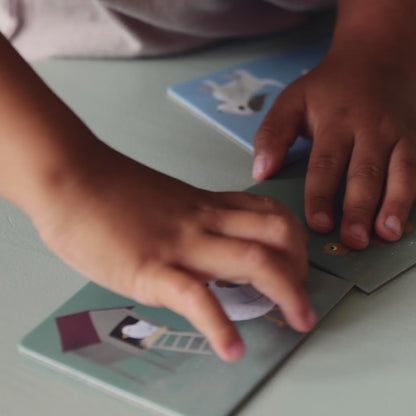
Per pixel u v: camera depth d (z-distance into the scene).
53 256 0.54
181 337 0.46
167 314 0.48
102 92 0.85
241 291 0.50
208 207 0.50
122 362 0.44
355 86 0.72
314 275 0.52
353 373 0.43
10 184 0.47
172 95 0.83
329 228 0.57
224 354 0.41
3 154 0.47
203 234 0.47
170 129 0.76
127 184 0.49
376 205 0.59
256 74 0.88
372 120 0.68
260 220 0.48
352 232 0.56
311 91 0.73
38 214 0.47
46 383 0.43
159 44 0.94
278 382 0.43
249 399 0.41
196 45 0.96
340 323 0.48
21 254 0.55
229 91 0.83
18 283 0.51
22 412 0.41
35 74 0.51
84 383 0.43
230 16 0.97
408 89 0.74
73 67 0.92
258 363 0.43
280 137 0.69
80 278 0.52
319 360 0.44
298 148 0.71
